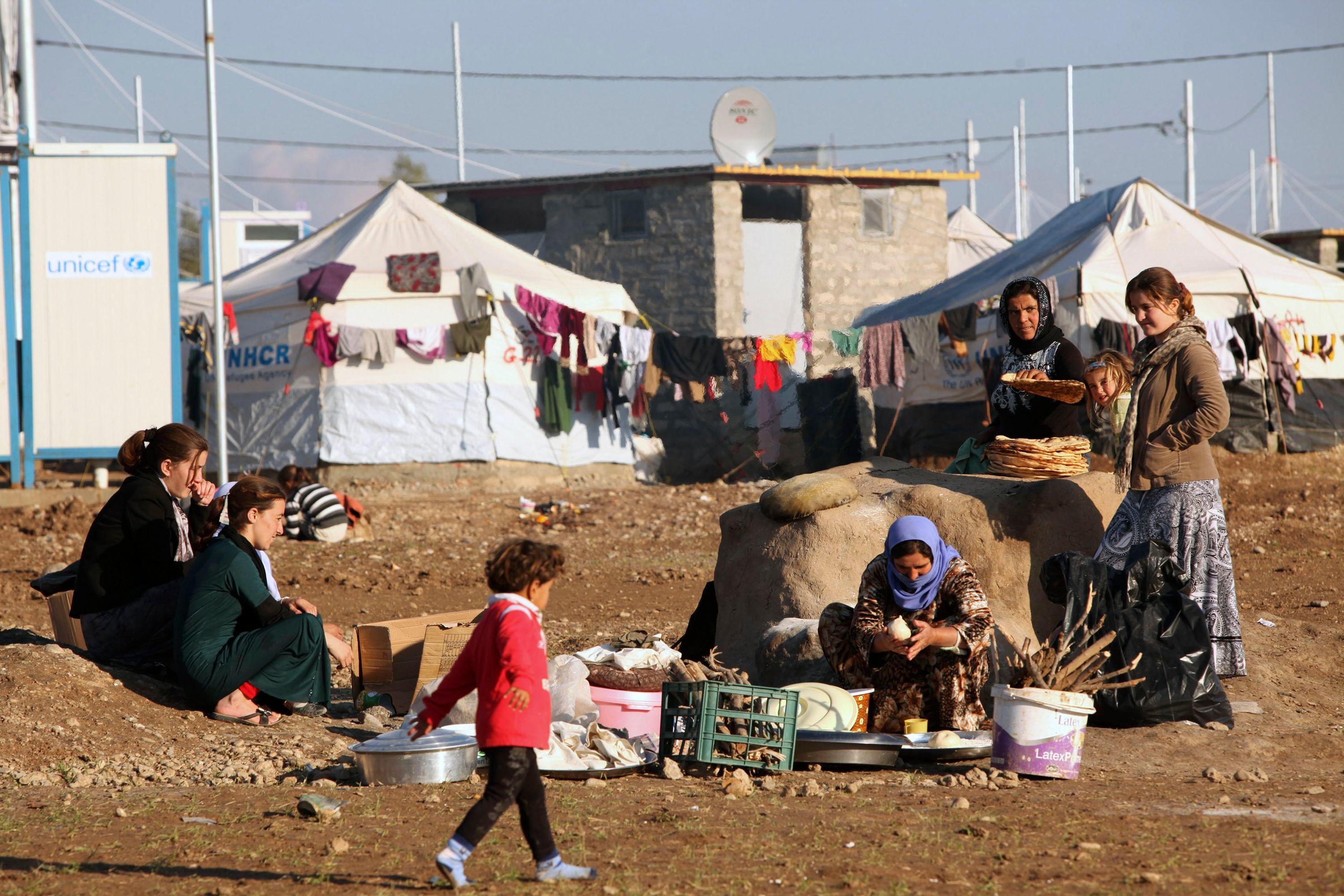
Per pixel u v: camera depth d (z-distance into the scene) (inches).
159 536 517.0
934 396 1707.7
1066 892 262.1
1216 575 461.1
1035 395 527.8
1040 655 399.5
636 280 2081.7
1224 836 305.7
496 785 274.4
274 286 1549.0
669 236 2055.9
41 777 401.7
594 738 411.8
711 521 1195.9
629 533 1155.9
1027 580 495.5
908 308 1807.3
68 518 1088.8
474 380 1540.4
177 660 478.3
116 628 514.0
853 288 2128.4
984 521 503.8
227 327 1550.2
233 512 499.8
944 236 2228.1
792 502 524.1
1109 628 438.9
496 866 292.5
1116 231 1555.1
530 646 279.4
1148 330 474.0
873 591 426.3
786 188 2106.3
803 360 1678.2
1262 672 507.8
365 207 1695.4
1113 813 332.8
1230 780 375.6
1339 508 1092.5
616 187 2092.8
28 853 310.3
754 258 2078.0
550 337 1561.3
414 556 997.2
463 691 291.3
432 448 1529.3
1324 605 682.2
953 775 388.5
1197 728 433.1
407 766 386.3
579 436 1630.2
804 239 2100.1
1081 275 1454.2
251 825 336.2
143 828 335.0
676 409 1772.9
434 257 1526.8
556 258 2144.4
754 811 339.9
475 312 1520.7
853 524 520.1
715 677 428.5
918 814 333.1
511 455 1550.2
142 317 1189.1
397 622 514.0
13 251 1180.5
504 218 2241.6
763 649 486.3
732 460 1744.6
